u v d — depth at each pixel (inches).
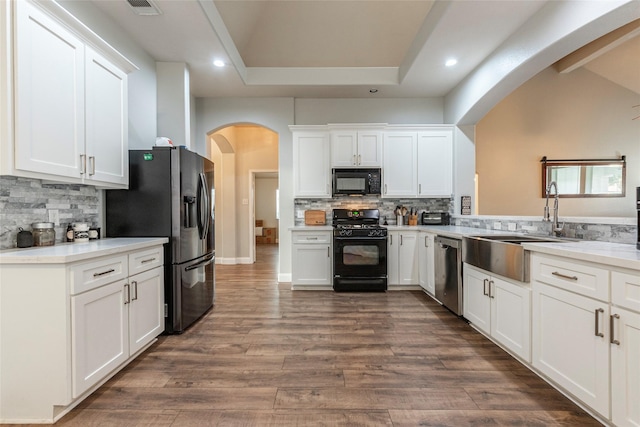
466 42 121.5
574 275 65.6
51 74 72.6
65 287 63.7
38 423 63.0
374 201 183.6
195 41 121.3
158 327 100.7
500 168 211.9
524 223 117.0
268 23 143.6
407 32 147.6
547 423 62.1
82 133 82.3
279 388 74.7
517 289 84.0
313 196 171.9
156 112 135.5
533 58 105.7
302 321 119.3
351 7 137.7
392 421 63.1
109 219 107.1
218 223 257.0
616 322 56.3
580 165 211.9
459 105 161.9
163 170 107.1
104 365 74.4
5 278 63.6
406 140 171.6
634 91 205.8
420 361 87.6
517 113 212.4
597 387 60.1
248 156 260.2
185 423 62.7
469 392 72.7
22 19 65.2
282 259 183.5
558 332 70.1
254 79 163.2
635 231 76.8
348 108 183.5
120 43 112.0
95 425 62.3
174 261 106.6
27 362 63.5
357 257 158.9
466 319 118.6
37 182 82.0
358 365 85.6
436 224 175.8
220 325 115.6
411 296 152.7
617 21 83.0
